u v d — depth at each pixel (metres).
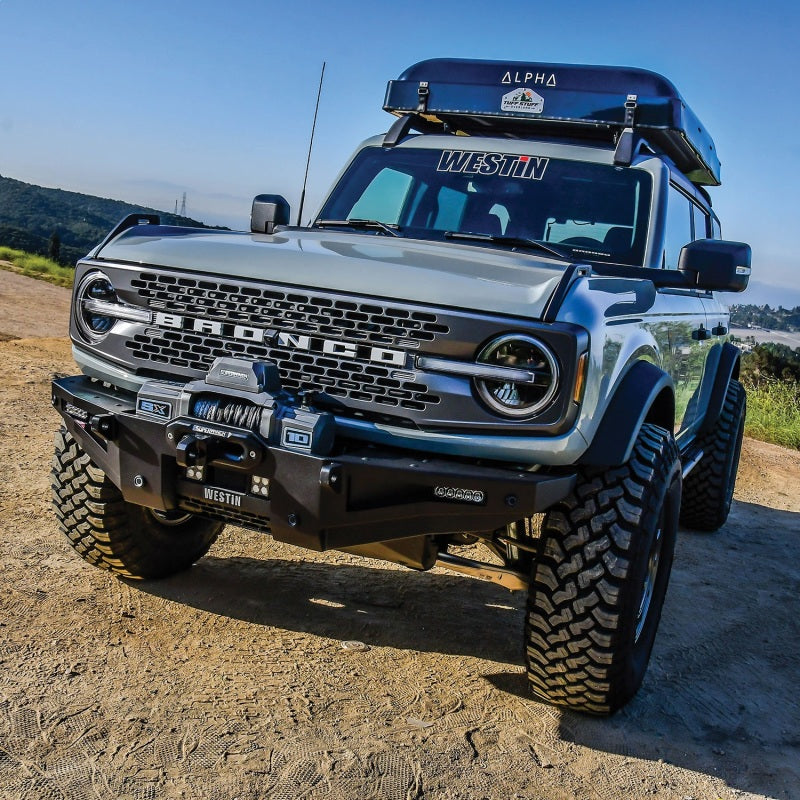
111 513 3.80
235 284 3.23
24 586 3.95
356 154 4.91
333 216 4.68
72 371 9.55
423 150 4.75
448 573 4.88
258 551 4.85
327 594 4.34
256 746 2.89
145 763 2.73
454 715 3.28
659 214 4.27
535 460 2.95
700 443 6.37
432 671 3.63
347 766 2.84
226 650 3.58
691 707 3.68
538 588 3.17
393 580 4.66
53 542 4.53
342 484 2.95
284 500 3.01
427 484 2.94
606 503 3.13
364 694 3.35
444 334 2.94
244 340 3.22
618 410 3.16
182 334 3.31
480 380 2.94
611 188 4.36
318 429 2.96
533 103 4.69
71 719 2.92
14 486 5.39
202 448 3.06
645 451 3.26
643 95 4.53
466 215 4.41
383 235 4.12
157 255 3.42
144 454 3.22
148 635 3.63
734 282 3.90
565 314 2.92
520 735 3.20
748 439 11.40
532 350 2.89
